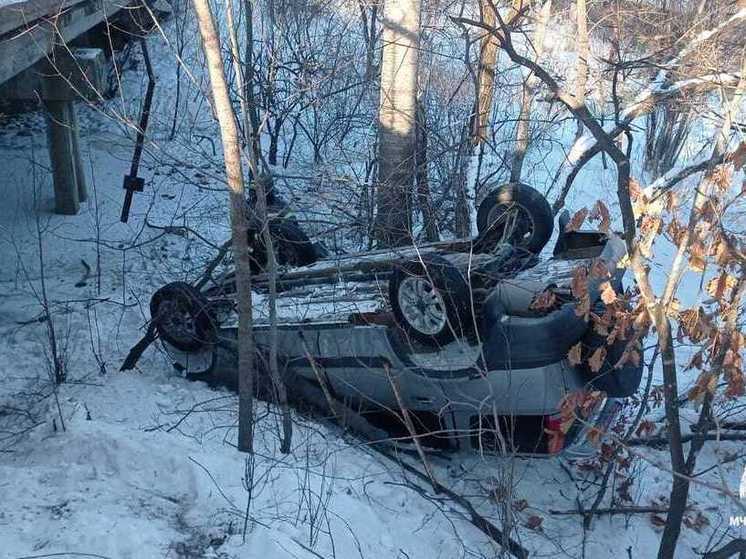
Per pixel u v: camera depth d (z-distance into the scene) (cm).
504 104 1375
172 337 686
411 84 916
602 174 1442
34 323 789
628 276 1004
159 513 475
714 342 481
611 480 624
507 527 491
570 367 548
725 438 698
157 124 1387
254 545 439
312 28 1443
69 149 1068
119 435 543
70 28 893
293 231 766
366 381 613
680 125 1357
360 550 454
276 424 599
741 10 784
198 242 1031
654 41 1026
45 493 486
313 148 1361
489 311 548
